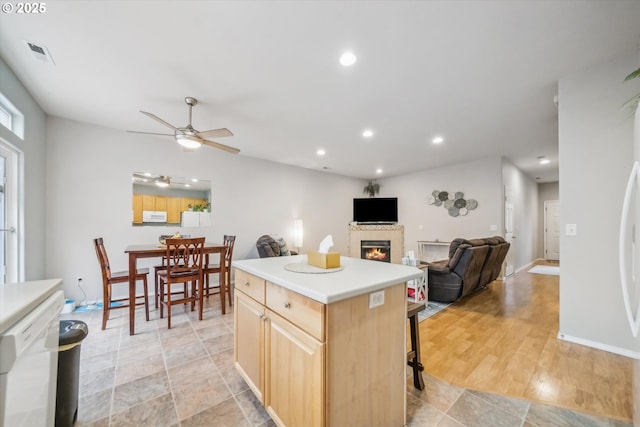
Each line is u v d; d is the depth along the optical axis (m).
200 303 3.04
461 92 2.68
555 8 1.63
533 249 7.82
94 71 2.32
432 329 2.74
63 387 1.39
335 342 1.09
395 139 4.15
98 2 1.58
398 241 5.80
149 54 2.08
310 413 1.11
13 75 2.36
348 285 1.19
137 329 2.78
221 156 4.78
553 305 3.57
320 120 3.40
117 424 1.46
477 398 1.66
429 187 6.37
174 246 2.99
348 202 7.21
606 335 2.21
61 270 3.36
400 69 2.28
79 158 3.48
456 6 1.61
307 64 2.21
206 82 2.49
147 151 4.00
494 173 5.25
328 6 1.61
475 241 3.70
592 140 2.26
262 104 2.94
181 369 2.02
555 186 8.19
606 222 2.20
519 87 2.57
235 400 1.67
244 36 1.88
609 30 1.81
